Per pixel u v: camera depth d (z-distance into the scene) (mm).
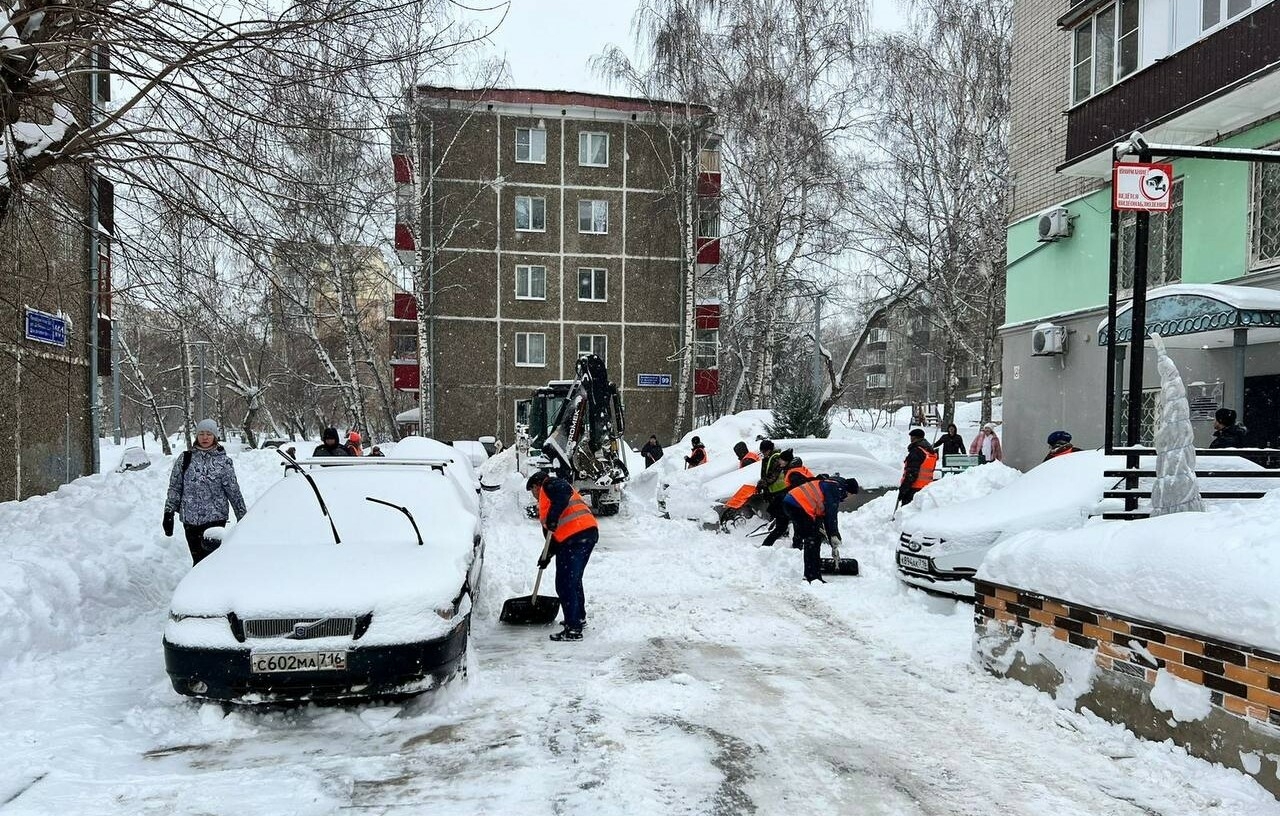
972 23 21375
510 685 4824
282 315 8422
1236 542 3461
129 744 3938
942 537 6613
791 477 8156
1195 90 10320
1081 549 4266
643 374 32188
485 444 27828
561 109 31297
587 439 13898
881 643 5797
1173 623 3596
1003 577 4855
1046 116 14875
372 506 5582
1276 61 9039
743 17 21844
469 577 5043
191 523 6828
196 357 36250
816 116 21672
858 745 3871
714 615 6617
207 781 3443
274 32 5820
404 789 3395
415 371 30578
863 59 21547
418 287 24484
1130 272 12547
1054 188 14547
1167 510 4590
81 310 12016
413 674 4215
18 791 3291
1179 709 3578
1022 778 3484
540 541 10836
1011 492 7188
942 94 21547
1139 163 5227
